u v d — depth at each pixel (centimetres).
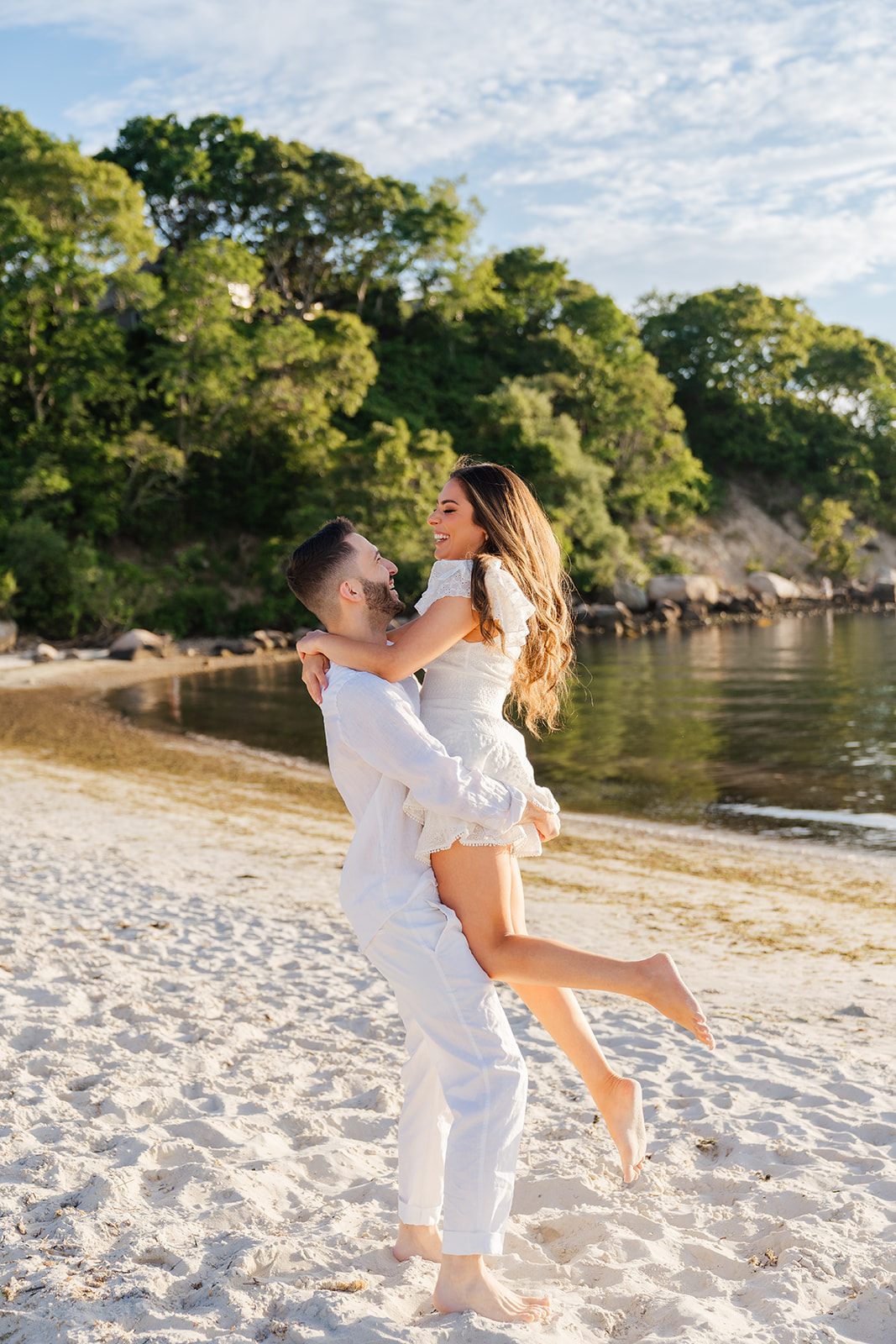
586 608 5500
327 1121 338
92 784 1480
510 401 5778
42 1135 311
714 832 1202
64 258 4866
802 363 8519
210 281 5078
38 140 5091
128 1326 201
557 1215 271
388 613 239
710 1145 328
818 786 1485
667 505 6781
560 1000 240
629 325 7038
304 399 5259
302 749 1980
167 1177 281
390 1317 204
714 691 2750
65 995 471
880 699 2505
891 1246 245
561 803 1388
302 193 6412
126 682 3325
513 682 254
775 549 7644
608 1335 207
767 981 620
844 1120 352
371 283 7006
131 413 5278
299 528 5041
